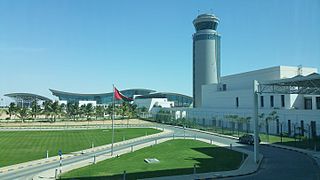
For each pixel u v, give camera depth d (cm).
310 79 3878
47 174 3112
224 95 10738
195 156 4219
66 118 15138
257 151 3766
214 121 10581
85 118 15050
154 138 6938
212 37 17588
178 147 5212
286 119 7412
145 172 3122
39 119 14125
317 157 4153
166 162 3731
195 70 17875
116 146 5488
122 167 3412
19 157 4294
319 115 6550
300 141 6044
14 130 8838
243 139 5947
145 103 18362
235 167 3400
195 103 17725
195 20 17950
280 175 2995
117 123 12712
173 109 14100
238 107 9912
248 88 10156
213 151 4731
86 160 4025
